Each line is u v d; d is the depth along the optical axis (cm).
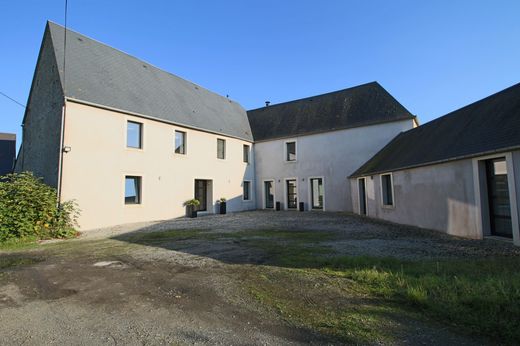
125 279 519
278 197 2327
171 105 1834
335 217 1642
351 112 2131
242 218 1655
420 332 304
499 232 808
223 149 2148
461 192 909
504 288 391
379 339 291
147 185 1582
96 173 1363
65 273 568
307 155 2208
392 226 1202
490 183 836
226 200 2112
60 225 1104
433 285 420
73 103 1305
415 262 582
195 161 1878
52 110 1385
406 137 1612
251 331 317
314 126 2228
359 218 1565
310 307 376
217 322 341
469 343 280
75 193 1285
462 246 757
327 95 2442
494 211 824
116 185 1439
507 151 738
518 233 718
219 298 417
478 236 841
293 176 2259
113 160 1434
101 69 1577
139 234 1091
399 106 1955
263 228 1202
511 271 491
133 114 1526
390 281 457
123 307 393
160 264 624
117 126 1462
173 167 1730
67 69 1387
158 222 1511
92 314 373
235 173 2220
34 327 339
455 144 983
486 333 297
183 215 1764
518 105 832
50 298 435
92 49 1636
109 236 1075
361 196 1784
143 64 1955
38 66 1598
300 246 793
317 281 479
